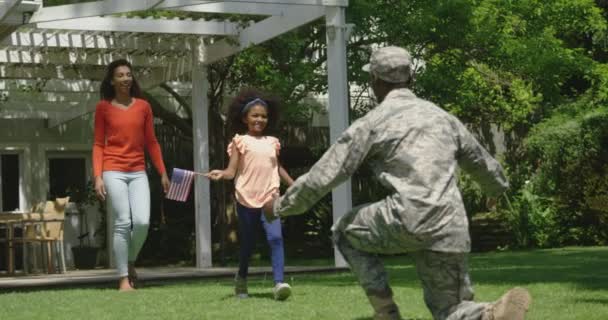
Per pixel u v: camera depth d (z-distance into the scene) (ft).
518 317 11.59
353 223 13.01
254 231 21.15
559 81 56.70
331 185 12.92
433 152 12.57
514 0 53.21
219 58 40.57
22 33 38.86
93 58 42.29
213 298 21.31
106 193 26.45
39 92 48.21
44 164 52.26
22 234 41.65
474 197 60.80
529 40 52.65
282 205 13.47
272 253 20.71
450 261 12.46
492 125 64.18
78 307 20.11
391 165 12.66
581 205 59.57
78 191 52.08
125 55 42.75
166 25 38.32
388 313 13.12
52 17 31.53
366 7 46.65
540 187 61.26
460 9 47.73
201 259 40.60
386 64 13.42
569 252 47.26
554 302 19.16
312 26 48.37
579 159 60.23
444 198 12.39
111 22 37.60
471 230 59.36
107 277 30.12
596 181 59.21
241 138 21.18
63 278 32.96
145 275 30.01
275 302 19.98
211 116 51.90
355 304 19.07
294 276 30.07
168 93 56.13
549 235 59.41
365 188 58.34
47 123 52.42
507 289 22.30
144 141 27.14
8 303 21.62
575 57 56.65
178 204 56.29
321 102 58.70
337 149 12.89
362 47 50.93
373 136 12.76
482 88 54.39
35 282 28.19
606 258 39.32
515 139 64.49
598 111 59.88
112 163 26.16
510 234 59.57
